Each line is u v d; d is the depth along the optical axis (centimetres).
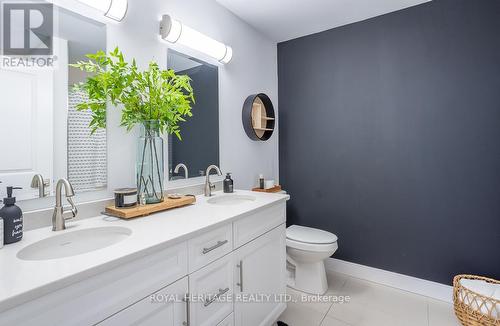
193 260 104
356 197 244
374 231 235
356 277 242
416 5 214
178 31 159
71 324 68
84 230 106
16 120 104
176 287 97
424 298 208
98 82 124
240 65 230
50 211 110
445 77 203
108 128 134
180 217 122
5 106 101
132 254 79
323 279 216
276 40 280
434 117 208
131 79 129
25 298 58
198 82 189
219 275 119
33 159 108
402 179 222
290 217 282
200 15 189
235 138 226
